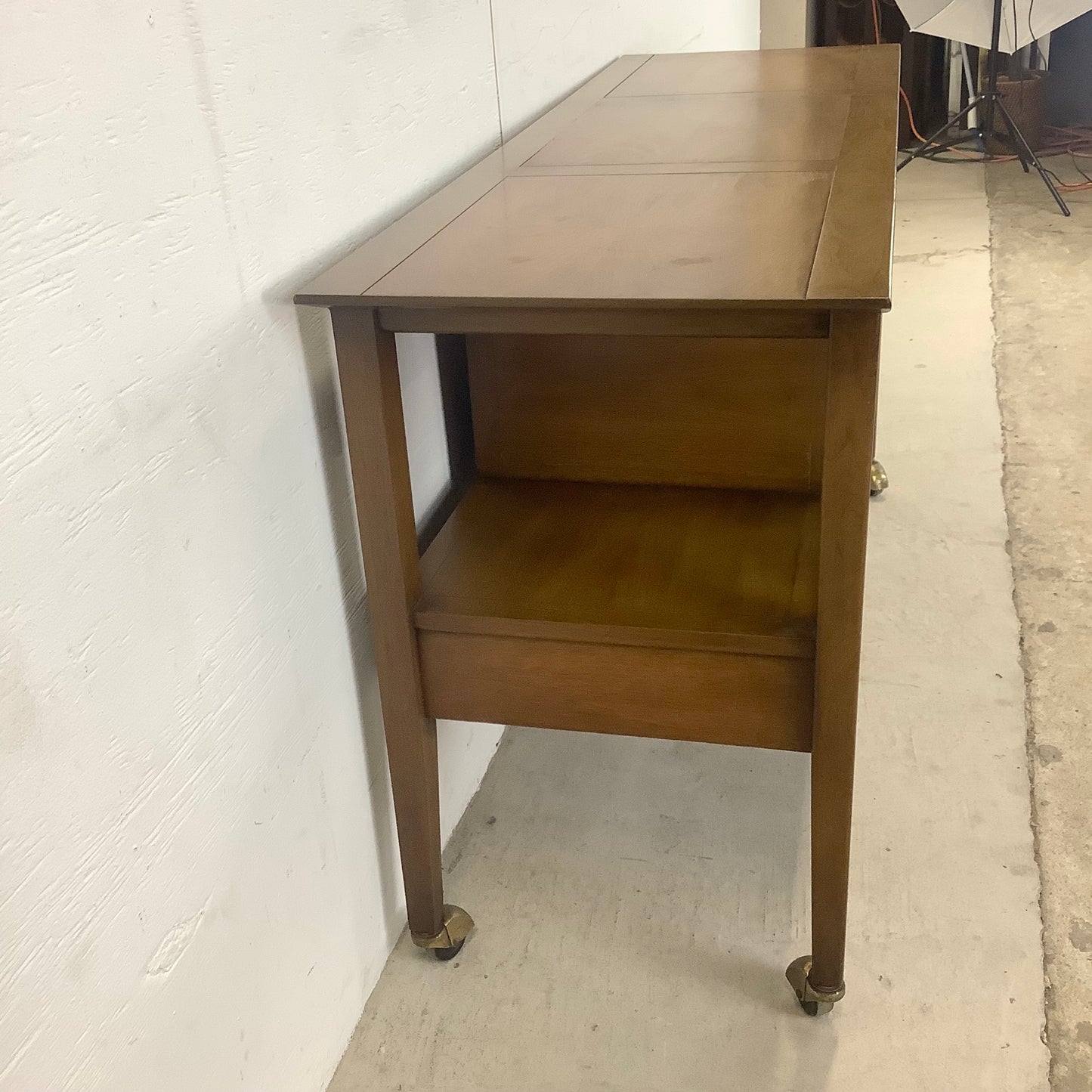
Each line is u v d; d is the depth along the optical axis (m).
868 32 3.99
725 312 0.73
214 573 0.77
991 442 2.08
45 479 0.60
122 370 0.65
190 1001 0.78
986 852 1.24
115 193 0.63
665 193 0.98
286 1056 0.93
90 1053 0.68
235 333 0.77
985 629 1.60
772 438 1.13
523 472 1.21
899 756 1.38
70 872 0.65
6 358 0.57
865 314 0.71
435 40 1.06
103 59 0.61
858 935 1.15
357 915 1.06
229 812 0.81
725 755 1.42
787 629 0.89
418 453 1.13
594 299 0.73
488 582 1.00
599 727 0.97
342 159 0.90
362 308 0.80
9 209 0.56
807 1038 1.05
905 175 3.72
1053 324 2.53
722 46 2.73
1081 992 1.07
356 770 1.03
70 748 0.64
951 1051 1.03
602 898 1.22
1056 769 1.34
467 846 1.30
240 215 0.76
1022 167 3.68
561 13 1.47
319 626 0.93
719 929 1.17
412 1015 1.09
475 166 1.13
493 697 0.98
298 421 0.87
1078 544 1.77
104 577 0.65
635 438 1.16
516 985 1.12
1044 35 3.57
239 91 0.74
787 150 1.10
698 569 1.00
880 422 2.18
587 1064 1.04
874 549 1.80
